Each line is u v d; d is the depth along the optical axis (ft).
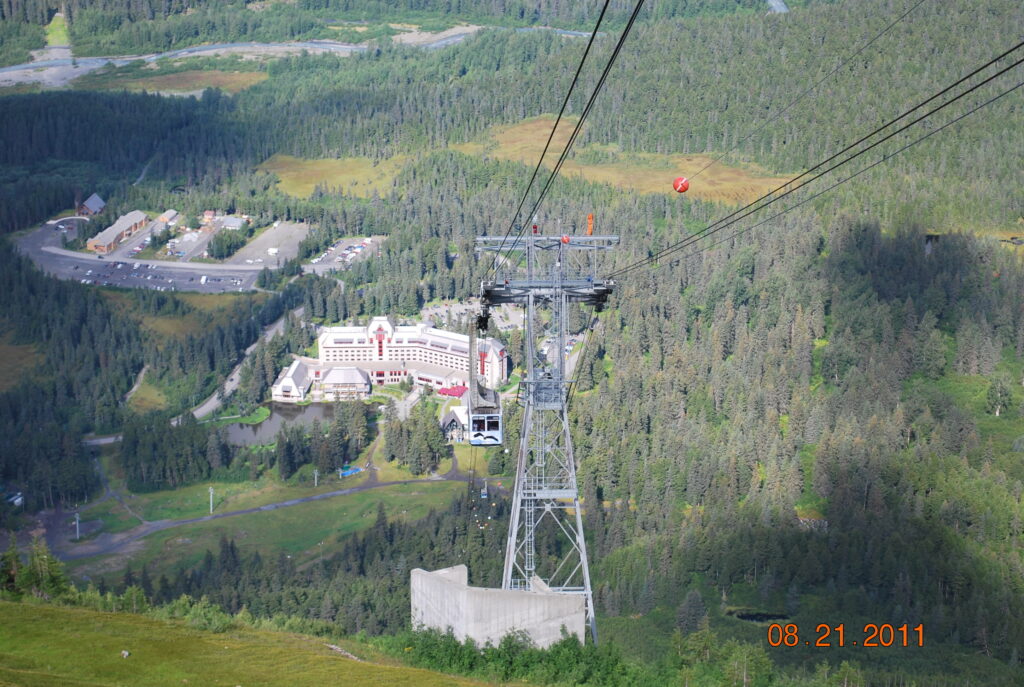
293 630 456.04
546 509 442.50
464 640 405.80
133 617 443.32
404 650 404.98
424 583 445.78
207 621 434.30
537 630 408.87
